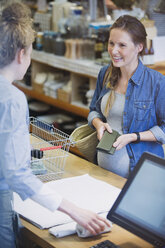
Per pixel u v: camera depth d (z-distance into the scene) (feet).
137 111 8.68
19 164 5.26
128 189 5.71
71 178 7.61
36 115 17.20
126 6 14.80
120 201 5.72
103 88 9.22
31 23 5.57
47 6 17.38
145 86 8.63
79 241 5.75
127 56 8.29
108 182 7.63
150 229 5.36
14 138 5.20
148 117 8.71
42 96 16.69
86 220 5.51
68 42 14.89
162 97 8.56
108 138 8.11
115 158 8.77
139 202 5.55
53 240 5.77
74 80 15.39
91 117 9.19
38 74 16.96
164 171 5.41
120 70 8.84
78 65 14.42
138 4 14.46
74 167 8.25
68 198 6.83
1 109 5.18
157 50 14.06
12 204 5.97
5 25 5.32
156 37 13.93
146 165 5.62
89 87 15.14
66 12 15.75
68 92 15.49
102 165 9.02
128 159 8.70
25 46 5.44
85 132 9.52
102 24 13.70
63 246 5.62
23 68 5.63
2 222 5.83
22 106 5.31
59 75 16.52
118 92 8.91
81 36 15.03
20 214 6.34
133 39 8.21
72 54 14.92
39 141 9.18
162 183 5.39
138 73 8.60
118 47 8.27
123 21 8.25
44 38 15.96
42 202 5.43
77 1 16.53
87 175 7.77
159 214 5.34
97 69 13.73
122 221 5.60
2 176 5.61
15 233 6.02
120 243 5.75
